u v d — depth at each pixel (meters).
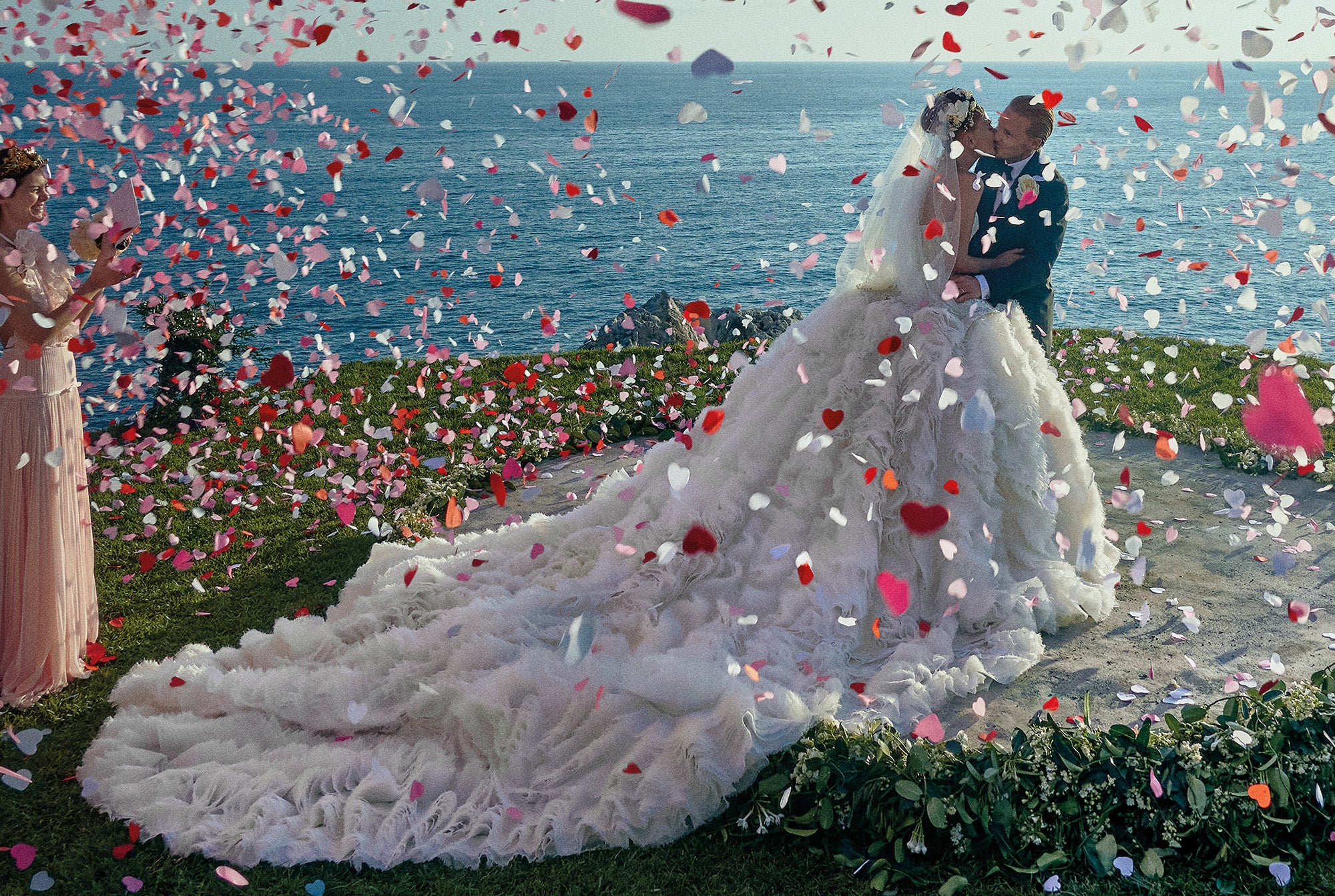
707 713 3.23
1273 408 5.92
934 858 2.96
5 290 3.84
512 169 74.00
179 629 4.76
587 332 21.97
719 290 27.44
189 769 3.38
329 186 36.66
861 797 3.04
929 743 3.24
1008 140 4.28
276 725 3.68
